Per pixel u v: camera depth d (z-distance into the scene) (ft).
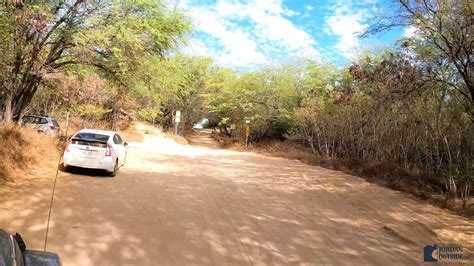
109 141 42.86
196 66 152.05
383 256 21.81
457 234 26.73
